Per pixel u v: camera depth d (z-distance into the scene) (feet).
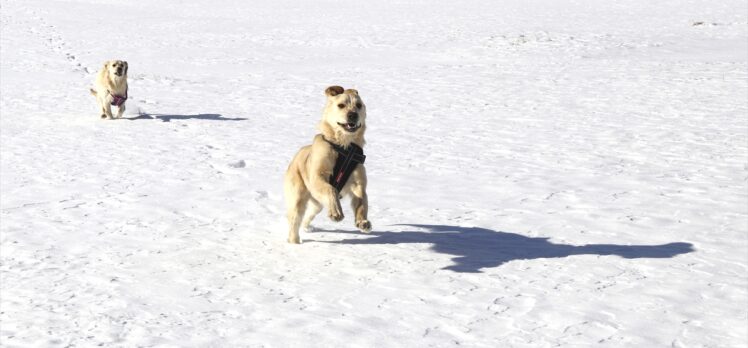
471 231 26.89
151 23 134.51
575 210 29.27
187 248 25.82
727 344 16.83
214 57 97.66
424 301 20.03
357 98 23.27
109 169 39.99
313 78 77.87
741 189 31.58
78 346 17.95
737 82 63.36
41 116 57.82
